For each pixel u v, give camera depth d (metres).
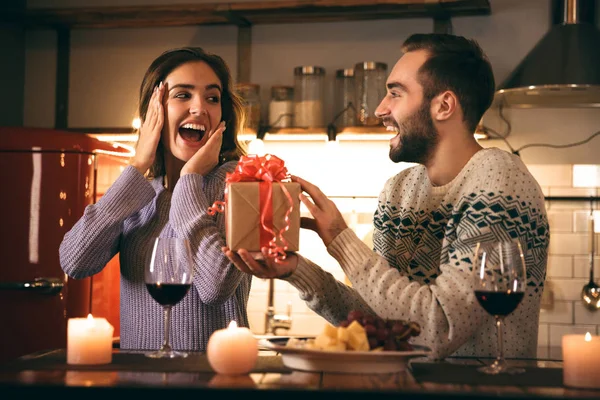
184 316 1.84
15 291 2.99
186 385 1.16
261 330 3.71
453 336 1.44
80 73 3.95
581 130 3.58
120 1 3.96
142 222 1.97
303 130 3.48
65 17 3.65
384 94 3.46
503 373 1.33
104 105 3.93
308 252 3.74
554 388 1.19
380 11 3.51
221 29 3.84
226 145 2.18
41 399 1.17
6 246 2.99
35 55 3.98
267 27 3.82
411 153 1.78
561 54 3.15
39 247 2.99
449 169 1.75
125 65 3.92
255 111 3.48
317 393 1.13
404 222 1.81
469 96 1.72
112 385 1.17
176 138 2.02
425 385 1.19
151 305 1.88
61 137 3.02
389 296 1.48
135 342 1.90
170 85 2.03
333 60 3.76
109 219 1.88
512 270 1.33
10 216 3.00
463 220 1.57
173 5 3.53
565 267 3.57
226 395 1.14
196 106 2.01
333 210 1.55
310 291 1.60
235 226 1.45
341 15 3.62
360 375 1.28
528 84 3.11
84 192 3.01
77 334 1.39
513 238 1.53
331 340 1.32
